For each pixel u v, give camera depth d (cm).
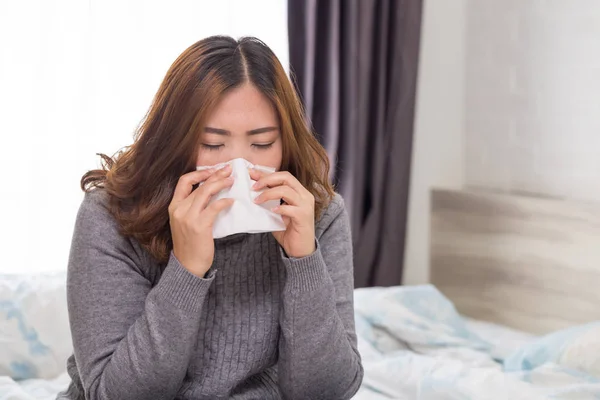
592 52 260
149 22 246
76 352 125
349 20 268
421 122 297
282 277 133
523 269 267
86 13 237
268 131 124
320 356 125
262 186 122
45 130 236
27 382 202
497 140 293
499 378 183
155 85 247
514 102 286
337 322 126
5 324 206
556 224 256
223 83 119
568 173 270
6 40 229
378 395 193
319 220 138
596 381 185
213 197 122
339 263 137
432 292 247
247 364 131
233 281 131
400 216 288
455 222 289
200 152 123
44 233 239
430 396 182
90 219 127
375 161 282
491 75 293
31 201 237
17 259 237
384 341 227
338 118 270
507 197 271
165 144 123
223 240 130
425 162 299
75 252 127
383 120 282
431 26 296
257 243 132
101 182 132
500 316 275
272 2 263
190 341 119
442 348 224
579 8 263
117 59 242
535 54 279
